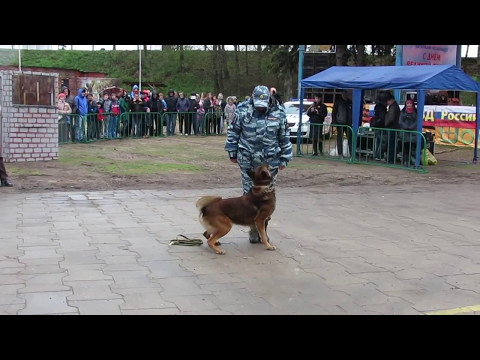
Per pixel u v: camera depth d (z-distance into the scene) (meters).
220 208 6.22
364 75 15.20
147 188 10.66
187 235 7.00
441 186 11.60
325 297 4.89
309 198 9.89
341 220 8.11
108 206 8.73
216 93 51.75
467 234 7.37
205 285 5.16
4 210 8.26
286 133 6.67
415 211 8.88
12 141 13.38
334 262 5.99
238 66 53.88
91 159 14.59
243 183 6.70
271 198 6.29
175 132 23.83
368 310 4.61
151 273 5.47
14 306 4.52
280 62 38.50
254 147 6.54
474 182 12.25
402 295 4.98
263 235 6.36
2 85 13.20
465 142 20.05
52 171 12.28
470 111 19.95
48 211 8.24
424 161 13.95
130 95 22.47
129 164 13.87
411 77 13.87
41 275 5.31
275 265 5.84
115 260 5.87
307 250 6.45
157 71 55.78
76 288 4.97
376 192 10.70
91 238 6.75
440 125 20.66
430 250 6.54
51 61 55.91
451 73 13.87
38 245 6.38
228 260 5.98
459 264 5.98
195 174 12.61
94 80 37.78
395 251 6.47
